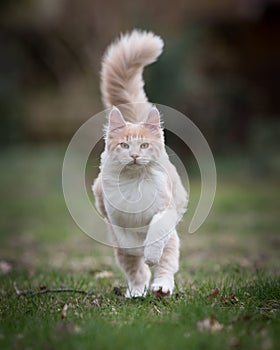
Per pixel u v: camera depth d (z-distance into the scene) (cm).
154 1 3278
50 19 3612
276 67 3172
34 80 3750
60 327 607
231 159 2816
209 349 531
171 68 2789
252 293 739
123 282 871
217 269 1022
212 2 3238
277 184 2511
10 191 2452
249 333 575
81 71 3659
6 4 3662
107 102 852
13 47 3691
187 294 746
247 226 1648
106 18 3444
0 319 657
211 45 3206
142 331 580
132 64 837
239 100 3050
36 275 982
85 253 1295
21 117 3412
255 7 3123
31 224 1783
